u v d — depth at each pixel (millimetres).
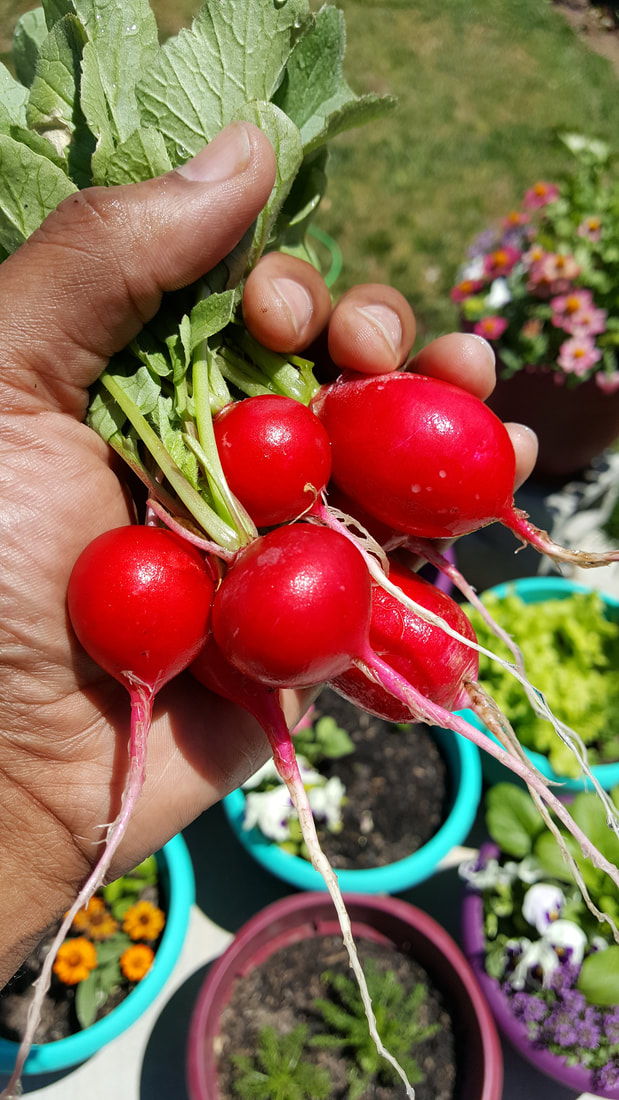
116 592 109
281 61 132
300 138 145
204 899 231
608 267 277
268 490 121
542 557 311
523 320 278
